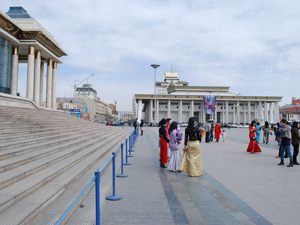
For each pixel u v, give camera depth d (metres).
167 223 4.41
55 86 34.69
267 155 13.46
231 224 4.37
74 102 104.31
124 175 8.13
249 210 5.06
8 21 23.73
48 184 5.68
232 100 78.00
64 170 7.02
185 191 6.47
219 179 7.82
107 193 6.17
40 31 26.88
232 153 14.29
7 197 4.31
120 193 6.27
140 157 12.62
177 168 9.02
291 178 7.94
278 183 7.29
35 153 7.70
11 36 25.14
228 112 83.56
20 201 4.48
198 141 8.38
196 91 85.06
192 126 8.41
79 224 4.15
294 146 10.50
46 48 30.28
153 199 5.80
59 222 2.31
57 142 10.20
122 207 5.24
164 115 82.00
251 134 14.31
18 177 5.41
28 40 27.27
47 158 7.65
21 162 6.47
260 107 79.50
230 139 25.83
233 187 6.85
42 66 35.56
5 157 6.59
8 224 3.49
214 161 11.38
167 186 6.97
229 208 5.19
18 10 31.00
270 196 6.01
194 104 82.06
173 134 9.05
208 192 6.38
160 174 8.59
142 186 6.97
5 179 4.99
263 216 4.73
